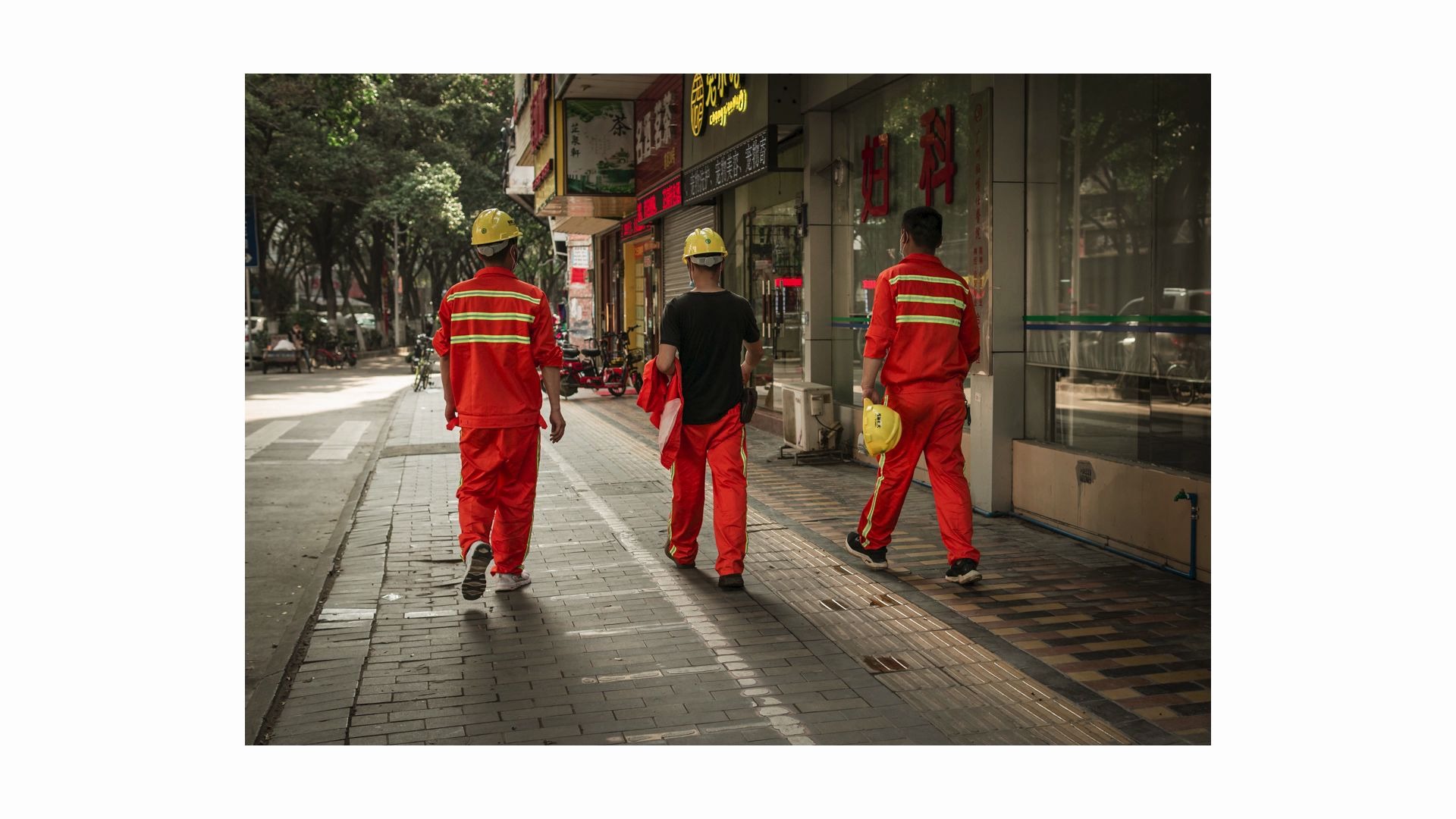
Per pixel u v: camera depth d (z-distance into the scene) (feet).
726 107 39.63
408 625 17.04
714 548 22.06
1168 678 14.19
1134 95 20.59
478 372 17.57
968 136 26.66
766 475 30.89
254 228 53.01
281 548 23.99
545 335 18.08
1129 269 20.94
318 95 91.15
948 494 18.89
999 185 24.18
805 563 20.63
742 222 46.47
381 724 13.16
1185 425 19.56
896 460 19.40
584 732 12.86
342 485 32.96
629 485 29.91
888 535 19.98
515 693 14.06
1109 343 21.63
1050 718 13.03
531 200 101.91
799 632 16.37
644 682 14.37
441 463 35.35
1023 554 20.88
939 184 28.12
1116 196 21.26
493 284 17.67
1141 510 20.07
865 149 33.12
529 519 18.72
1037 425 24.49
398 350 143.95
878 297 19.19
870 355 19.25
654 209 53.26
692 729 12.89
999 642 15.70
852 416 33.55
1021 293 24.45
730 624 16.80
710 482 27.58
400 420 49.73
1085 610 17.16
